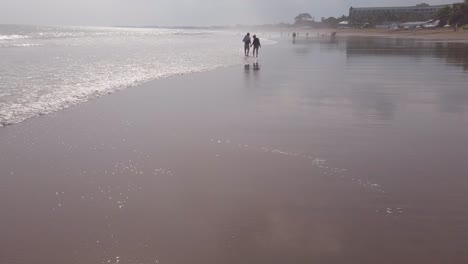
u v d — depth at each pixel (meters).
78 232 3.36
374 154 5.34
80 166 4.90
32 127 6.58
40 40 48.81
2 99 8.70
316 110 8.07
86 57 22.48
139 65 17.75
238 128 6.69
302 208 3.81
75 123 6.92
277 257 3.02
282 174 4.66
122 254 3.05
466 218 3.59
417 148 5.57
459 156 5.22
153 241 3.23
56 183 4.39
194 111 7.96
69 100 8.89
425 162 5.01
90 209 3.79
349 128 6.67
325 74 14.25
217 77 13.37
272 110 8.07
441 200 3.95
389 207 3.81
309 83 11.88
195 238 3.28
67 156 5.25
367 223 3.51
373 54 25.91
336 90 10.56
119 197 4.05
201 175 4.64
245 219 3.60
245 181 4.47
